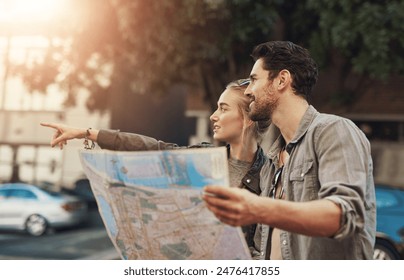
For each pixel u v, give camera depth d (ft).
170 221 5.03
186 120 65.92
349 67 36.63
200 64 35.73
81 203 45.85
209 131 45.24
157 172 4.78
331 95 37.40
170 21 32.76
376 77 32.42
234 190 4.25
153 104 63.87
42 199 44.83
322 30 32.94
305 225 4.37
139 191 5.01
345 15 30.99
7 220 44.42
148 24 33.01
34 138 69.31
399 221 21.85
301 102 5.80
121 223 5.55
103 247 32.12
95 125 64.44
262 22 32.76
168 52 34.22
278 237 5.99
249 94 6.00
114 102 59.06
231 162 7.30
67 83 43.98
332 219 4.45
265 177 6.56
